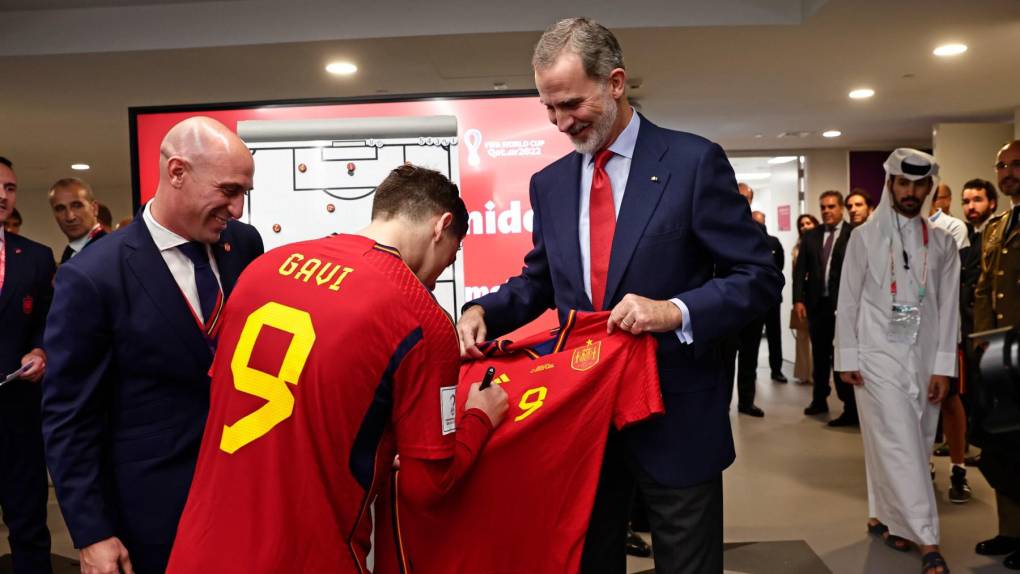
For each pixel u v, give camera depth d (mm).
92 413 1503
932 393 3002
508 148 2982
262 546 1191
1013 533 3039
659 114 7164
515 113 2975
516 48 4695
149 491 1525
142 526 1523
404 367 1236
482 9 4367
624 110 1595
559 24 1513
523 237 3000
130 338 1499
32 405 2807
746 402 5941
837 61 5242
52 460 1451
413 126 2672
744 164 10734
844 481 4152
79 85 5234
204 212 1504
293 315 1236
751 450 4863
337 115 2971
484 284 3008
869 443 3104
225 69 4969
